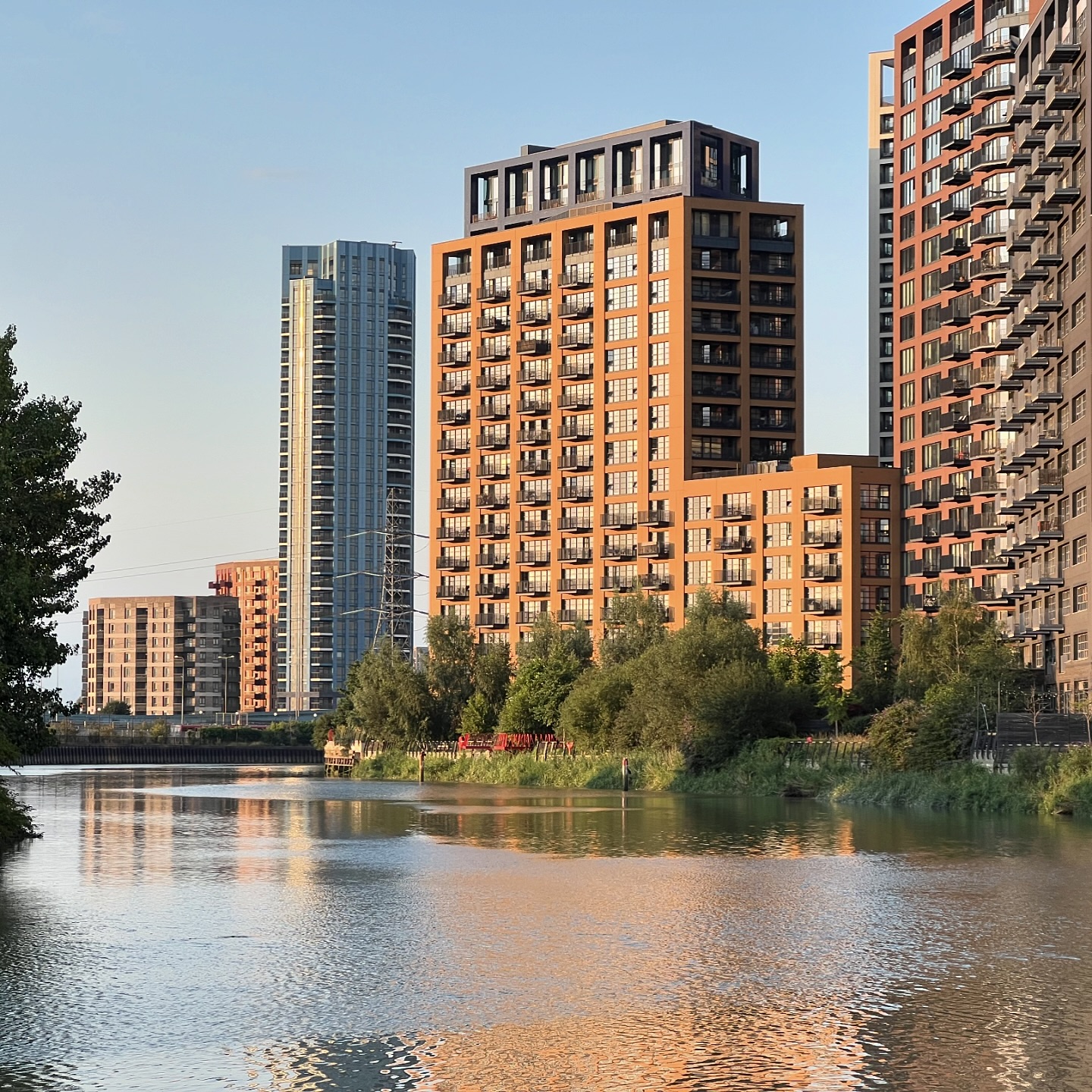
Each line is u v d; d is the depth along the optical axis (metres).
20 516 65.94
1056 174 124.00
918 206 190.88
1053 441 121.50
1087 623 112.38
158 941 40.44
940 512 184.38
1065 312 120.56
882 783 98.06
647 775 124.94
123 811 97.31
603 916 45.03
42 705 64.56
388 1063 27.58
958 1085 25.94
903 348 193.88
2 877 55.75
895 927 42.56
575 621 184.62
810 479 190.88
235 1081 26.56
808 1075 26.66
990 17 176.00
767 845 67.62
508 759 147.88
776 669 149.38
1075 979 34.84
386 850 66.56
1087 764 84.69
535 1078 26.59
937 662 134.38
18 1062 27.77
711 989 33.81
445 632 178.62
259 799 113.25
